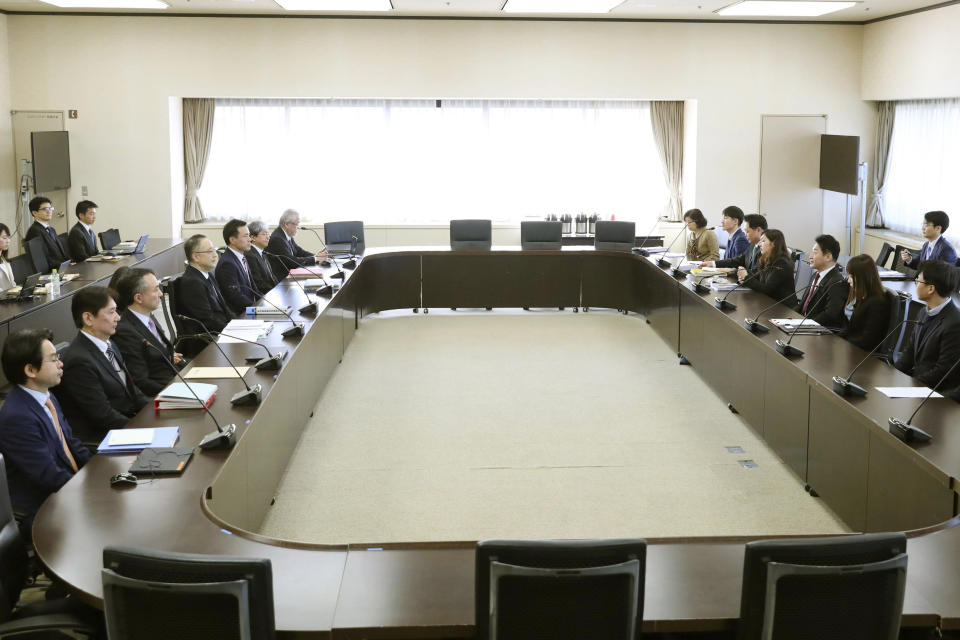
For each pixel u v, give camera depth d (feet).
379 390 23.52
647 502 16.61
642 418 21.31
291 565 9.44
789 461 17.56
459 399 22.79
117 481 11.21
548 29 39.11
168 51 38.27
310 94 39.06
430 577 9.23
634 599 8.05
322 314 22.38
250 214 41.29
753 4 34.83
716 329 22.50
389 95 39.27
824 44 39.99
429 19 38.73
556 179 42.32
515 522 15.80
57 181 37.17
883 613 8.22
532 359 26.63
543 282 33.30
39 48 37.86
